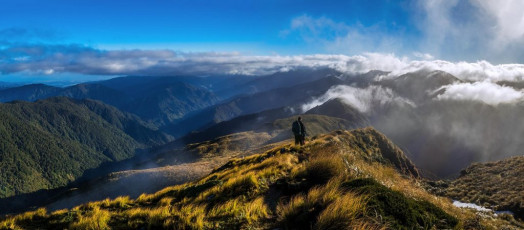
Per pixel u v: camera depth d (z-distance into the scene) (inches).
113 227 282.0
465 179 1371.8
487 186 1125.7
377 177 432.5
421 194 453.4
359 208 226.8
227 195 354.6
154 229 271.9
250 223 263.0
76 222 292.0
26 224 302.7
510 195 918.4
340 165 385.7
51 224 301.4
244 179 385.4
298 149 663.1
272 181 397.1
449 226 245.0
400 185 449.1
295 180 365.7
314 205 262.2
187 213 284.7
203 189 402.6
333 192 264.7
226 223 266.7
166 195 407.2
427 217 241.9
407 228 217.8
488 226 373.1
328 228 217.3
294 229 239.9
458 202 975.6
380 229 205.9
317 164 385.4
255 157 857.5
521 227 592.7
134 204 381.4
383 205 236.8
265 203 323.3
